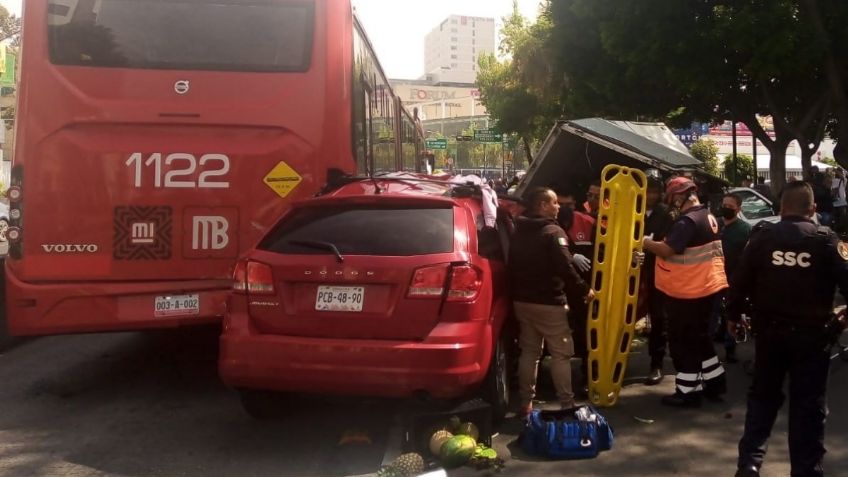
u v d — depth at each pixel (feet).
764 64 50.14
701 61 53.98
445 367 14.92
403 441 16.10
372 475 15.07
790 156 157.48
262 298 15.92
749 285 13.99
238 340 15.81
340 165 21.08
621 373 19.75
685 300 19.31
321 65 21.01
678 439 17.17
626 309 19.65
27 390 21.70
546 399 20.56
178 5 20.71
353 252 15.75
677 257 19.44
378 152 31.48
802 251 13.32
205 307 20.43
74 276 20.18
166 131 20.51
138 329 20.26
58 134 20.15
